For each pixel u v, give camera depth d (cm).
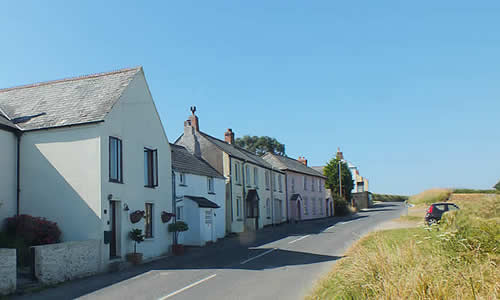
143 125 2011
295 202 4738
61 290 1197
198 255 1983
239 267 1493
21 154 1731
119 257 1708
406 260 866
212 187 2919
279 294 1030
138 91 1986
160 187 2139
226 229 3177
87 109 1767
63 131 1695
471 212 1016
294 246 2073
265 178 4084
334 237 2384
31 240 1512
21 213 1698
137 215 1825
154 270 1531
